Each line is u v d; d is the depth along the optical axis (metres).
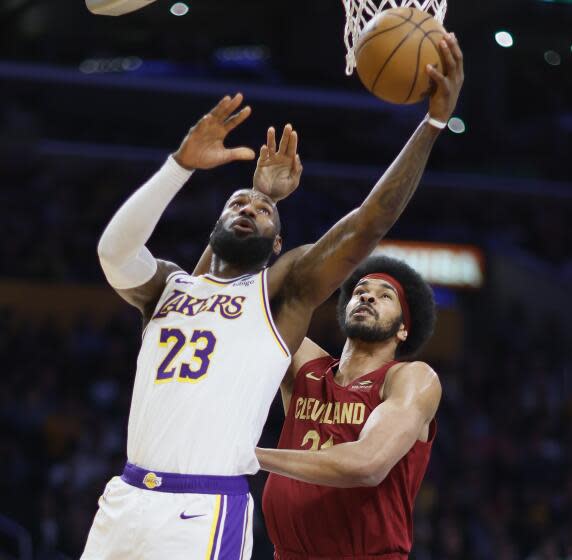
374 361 5.46
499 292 22.91
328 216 23.58
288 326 4.71
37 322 19.88
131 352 18.41
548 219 24.95
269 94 24.97
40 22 24.78
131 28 25.52
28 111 24.84
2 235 21.22
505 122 25.95
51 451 15.68
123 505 4.48
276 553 5.43
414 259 22.81
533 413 18.59
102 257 4.61
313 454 4.74
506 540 14.40
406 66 4.61
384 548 5.18
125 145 25.41
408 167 4.57
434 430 5.41
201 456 4.43
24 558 12.62
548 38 20.12
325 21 24.00
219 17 25.20
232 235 4.75
